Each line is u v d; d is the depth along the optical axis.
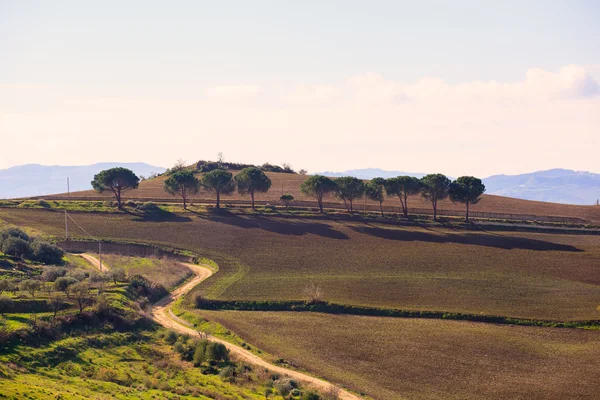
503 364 108.88
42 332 95.88
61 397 67.56
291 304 145.50
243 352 111.62
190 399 79.25
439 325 131.62
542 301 145.62
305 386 95.00
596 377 103.25
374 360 110.00
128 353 100.19
